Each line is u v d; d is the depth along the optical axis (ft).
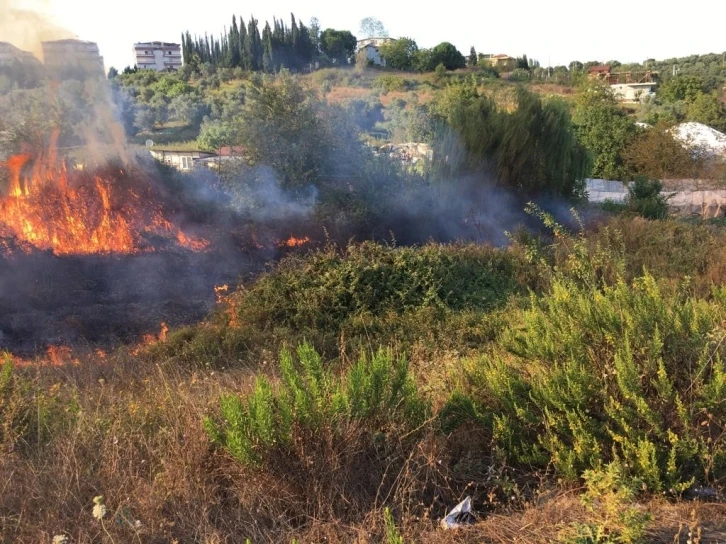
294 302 27.27
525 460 11.15
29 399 13.38
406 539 8.89
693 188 76.89
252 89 49.47
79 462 10.69
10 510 9.59
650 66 325.01
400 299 27.81
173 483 10.12
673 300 12.95
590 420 11.04
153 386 16.67
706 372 11.21
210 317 29.55
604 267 22.75
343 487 9.98
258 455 10.01
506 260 32.89
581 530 8.23
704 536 8.68
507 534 9.07
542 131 46.78
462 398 12.45
